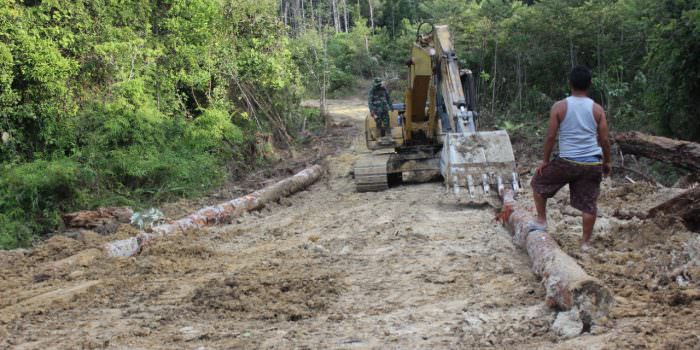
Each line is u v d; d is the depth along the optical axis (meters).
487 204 10.29
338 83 48.75
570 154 6.37
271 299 5.93
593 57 25.47
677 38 16.14
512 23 26.47
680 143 11.23
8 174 11.29
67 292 6.68
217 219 10.59
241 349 4.61
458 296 5.70
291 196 13.66
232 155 17.17
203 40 18.56
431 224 9.05
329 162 18.33
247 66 20.27
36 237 10.36
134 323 5.46
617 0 25.48
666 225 7.26
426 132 13.84
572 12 24.69
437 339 4.61
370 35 62.16
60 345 4.96
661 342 3.96
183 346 4.75
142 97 15.19
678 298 4.79
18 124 13.02
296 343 4.69
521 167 14.35
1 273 7.78
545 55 25.45
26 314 5.93
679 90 16.38
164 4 18.39
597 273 5.79
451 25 28.44
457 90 11.03
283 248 8.36
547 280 5.39
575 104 6.32
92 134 13.51
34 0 14.54
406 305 5.54
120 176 13.28
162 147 14.88
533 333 4.55
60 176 11.45
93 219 10.72
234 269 7.34
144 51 15.96
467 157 10.20
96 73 15.03
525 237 7.05
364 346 4.54
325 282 6.41
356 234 8.84
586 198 6.52
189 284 6.77
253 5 20.58
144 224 10.23
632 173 13.98
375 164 13.14
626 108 21.22
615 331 4.30
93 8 15.62
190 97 18.58
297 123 24.70
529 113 24.78
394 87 38.16
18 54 12.73
